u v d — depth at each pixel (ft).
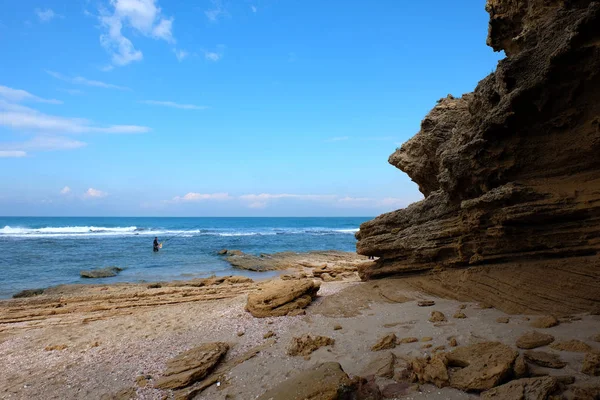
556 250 27.94
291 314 35.65
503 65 28.30
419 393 17.24
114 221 538.06
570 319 22.80
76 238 179.52
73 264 95.40
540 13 29.53
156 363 26.37
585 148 26.53
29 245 139.54
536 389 15.01
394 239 43.50
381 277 45.34
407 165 50.72
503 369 16.65
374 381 19.04
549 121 27.86
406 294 36.83
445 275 36.70
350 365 21.76
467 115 36.68
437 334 24.25
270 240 187.73
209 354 25.77
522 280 28.27
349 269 77.61
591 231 26.45
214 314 39.60
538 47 26.91
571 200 26.71
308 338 26.30
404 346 23.20
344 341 26.02
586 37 24.13
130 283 68.95
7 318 44.55
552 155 28.45
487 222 31.96
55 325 40.88
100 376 25.08
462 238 34.96
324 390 16.35
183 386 22.43
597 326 20.89
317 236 225.35
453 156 34.30
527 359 18.20
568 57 24.90
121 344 31.76
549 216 27.40
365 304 36.45
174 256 114.83
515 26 33.45
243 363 24.82
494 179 31.50
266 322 34.14
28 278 77.25
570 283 25.39
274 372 22.63
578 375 16.12
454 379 17.31
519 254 30.48
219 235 223.30
